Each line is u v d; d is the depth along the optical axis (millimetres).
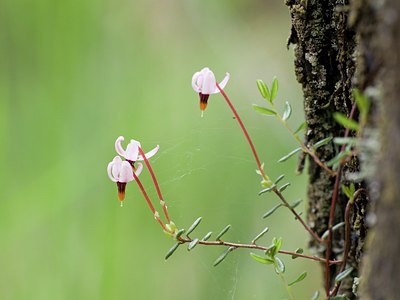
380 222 327
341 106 398
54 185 630
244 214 603
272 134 667
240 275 569
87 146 646
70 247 610
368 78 345
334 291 396
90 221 617
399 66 323
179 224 592
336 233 422
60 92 656
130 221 612
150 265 609
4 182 632
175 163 615
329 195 420
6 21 665
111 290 596
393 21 323
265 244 595
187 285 593
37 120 650
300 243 597
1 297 605
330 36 396
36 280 605
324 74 400
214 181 614
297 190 625
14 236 621
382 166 327
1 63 667
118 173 391
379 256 328
